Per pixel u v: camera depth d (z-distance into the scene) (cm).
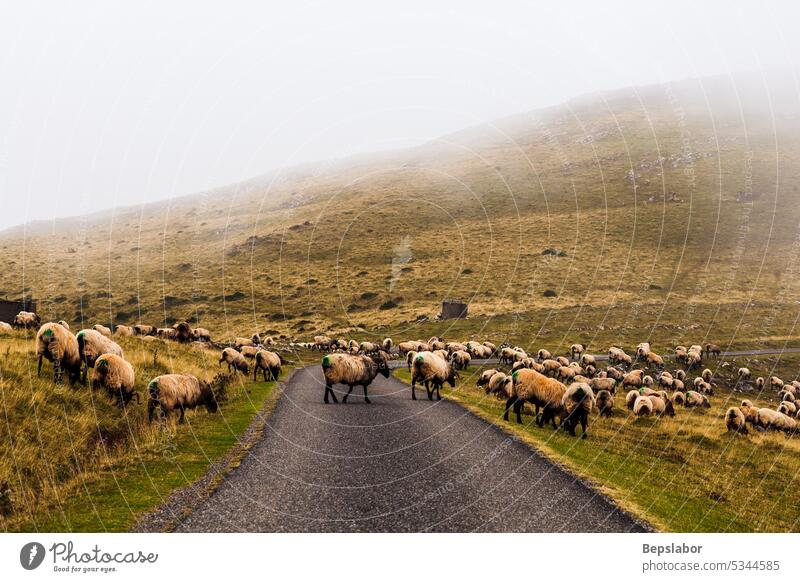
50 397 1216
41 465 985
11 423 1055
